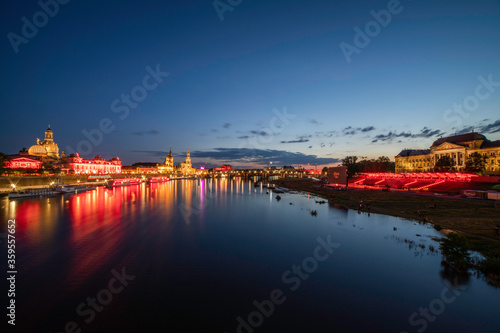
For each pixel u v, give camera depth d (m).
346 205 64.44
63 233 38.50
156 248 31.47
